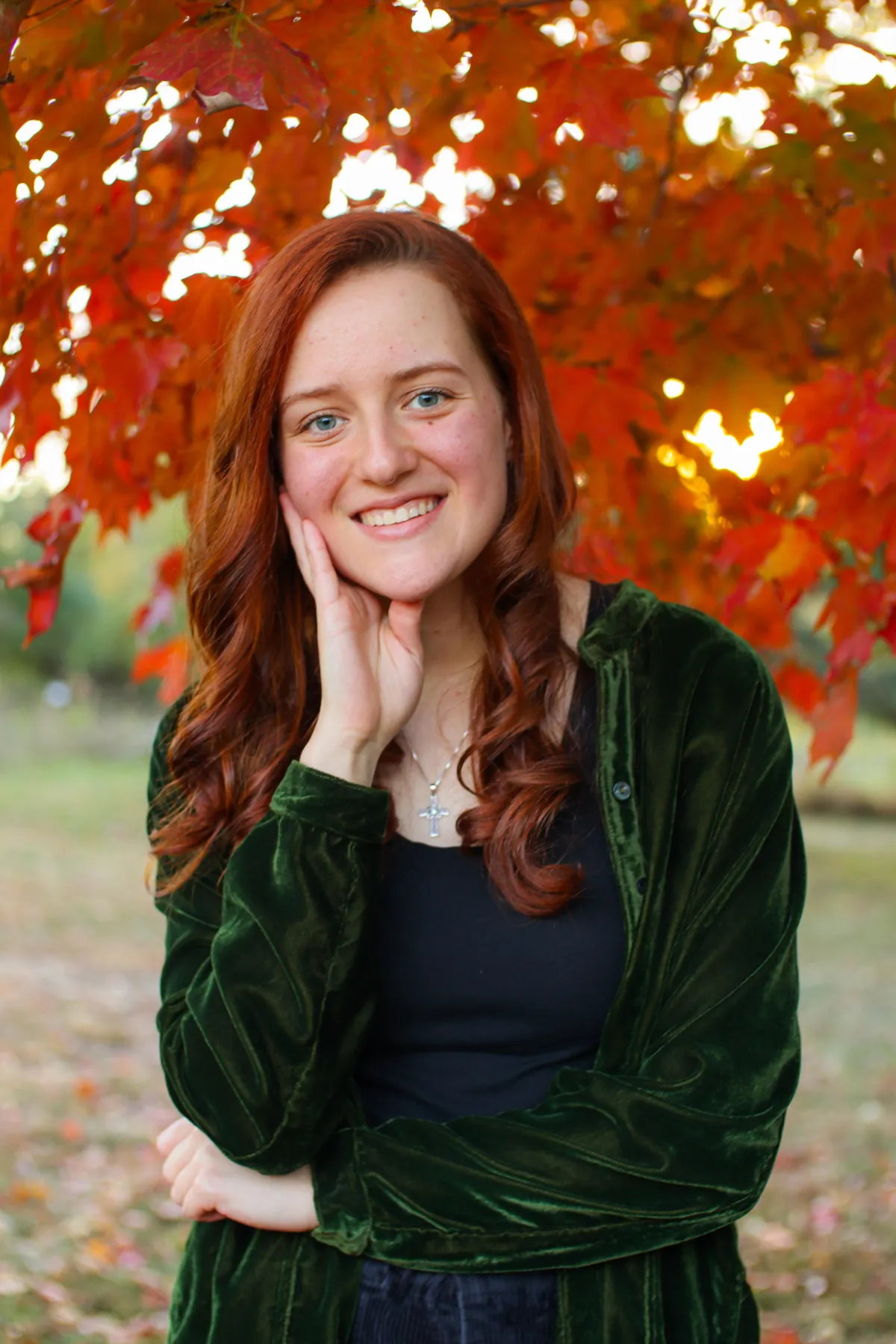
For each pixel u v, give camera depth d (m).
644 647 1.64
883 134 2.21
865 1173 5.66
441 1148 1.47
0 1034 7.44
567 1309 1.45
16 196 1.84
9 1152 5.66
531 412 1.65
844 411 2.19
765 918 1.56
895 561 2.33
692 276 2.42
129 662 23.25
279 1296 1.51
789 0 2.29
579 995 1.54
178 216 2.22
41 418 2.23
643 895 1.54
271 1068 1.46
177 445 2.36
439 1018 1.56
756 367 2.39
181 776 1.72
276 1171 1.48
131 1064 7.00
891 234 2.18
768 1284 4.66
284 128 2.04
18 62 1.85
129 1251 4.73
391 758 1.67
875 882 12.72
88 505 2.37
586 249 2.49
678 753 1.59
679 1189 1.43
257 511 1.64
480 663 1.70
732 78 2.31
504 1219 1.44
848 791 17.62
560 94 2.17
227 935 1.50
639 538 2.61
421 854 1.60
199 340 2.17
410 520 1.56
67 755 20.22
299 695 1.72
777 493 2.40
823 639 7.17
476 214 2.52
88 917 10.52
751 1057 1.49
